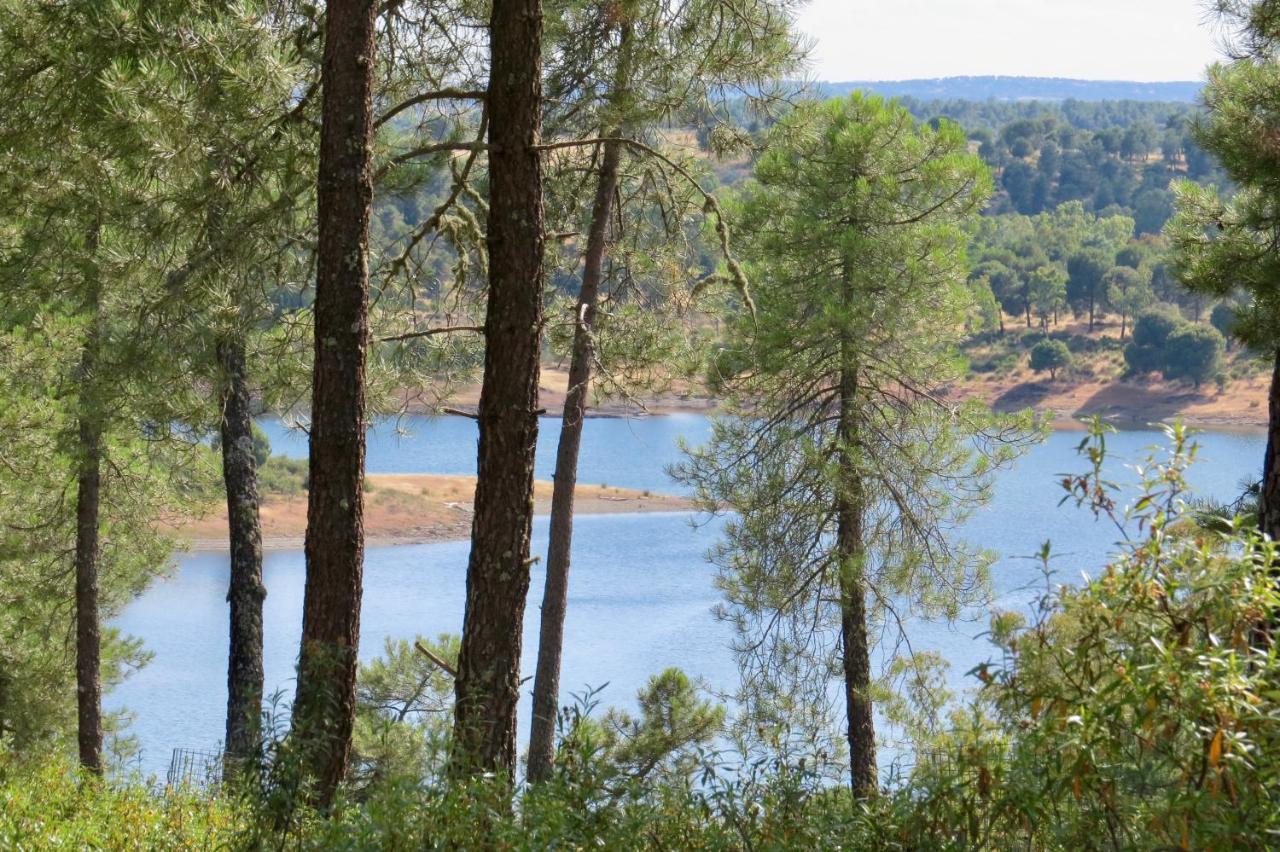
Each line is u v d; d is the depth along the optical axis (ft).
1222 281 46.98
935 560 80.64
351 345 39.45
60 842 33.01
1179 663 17.25
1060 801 19.20
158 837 33.94
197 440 62.13
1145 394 577.84
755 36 54.29
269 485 305.53
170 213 44.34
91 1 39.81
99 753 80.64
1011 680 19.49
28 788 41.47
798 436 81.20
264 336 53.01
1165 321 593.01
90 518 80.18
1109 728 18.07
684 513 332.39
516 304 40.45
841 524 81.25
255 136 42.22
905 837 21.15
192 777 41.78
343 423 39.47
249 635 61.31
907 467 80.48
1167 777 18.70
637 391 61.36
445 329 52.47
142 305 47.14
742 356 79.15
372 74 39.60
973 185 79.00
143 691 165.27
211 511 90.33
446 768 24.76
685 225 66.08
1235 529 18.66
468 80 51.19
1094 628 18.60
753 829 23.26
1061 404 589.32
